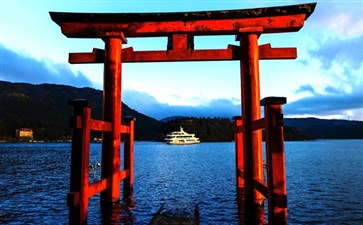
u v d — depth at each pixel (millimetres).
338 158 46531
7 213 10609
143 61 9594
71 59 9680
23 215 10297
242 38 9328
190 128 187750
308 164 35062
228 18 9258
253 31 9016
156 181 19359
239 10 9031
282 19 9086
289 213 10766
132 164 12539
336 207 11758
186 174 24141
